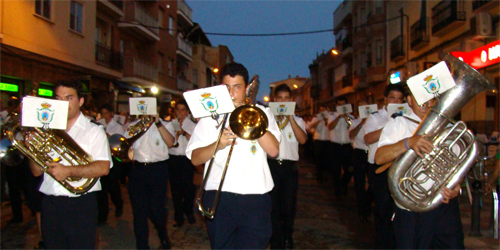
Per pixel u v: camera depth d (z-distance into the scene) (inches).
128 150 177.3
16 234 226.4
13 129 119.5
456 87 114.0
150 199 198.4
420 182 120.0
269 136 114.6
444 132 117.5
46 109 112.8
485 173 224.4
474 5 480.1
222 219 116.8
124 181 408.5
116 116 327.9
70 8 562.3
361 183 258.1
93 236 127.5
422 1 647.8
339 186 331.0
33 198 192.1
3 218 261.6
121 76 746.8
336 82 1275.8
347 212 284.4
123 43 813.2
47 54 509.0
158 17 983.6
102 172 124.3
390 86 197.3
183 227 247.1
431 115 117.6
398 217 128.5
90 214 126.7
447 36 561.3
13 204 249.4
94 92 671.8
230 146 117.6
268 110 121.4
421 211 122.2
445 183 120.0
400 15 761.0
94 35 629.0
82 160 123.5
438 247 129.2
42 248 197.6
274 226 194.2
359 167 259.0
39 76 502.6
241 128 101.3
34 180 191.6
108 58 702.5
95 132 127.8
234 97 116.3
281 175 196.7
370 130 193.9
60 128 114.3
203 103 106.4
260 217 117.3
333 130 345.7
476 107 480.4
